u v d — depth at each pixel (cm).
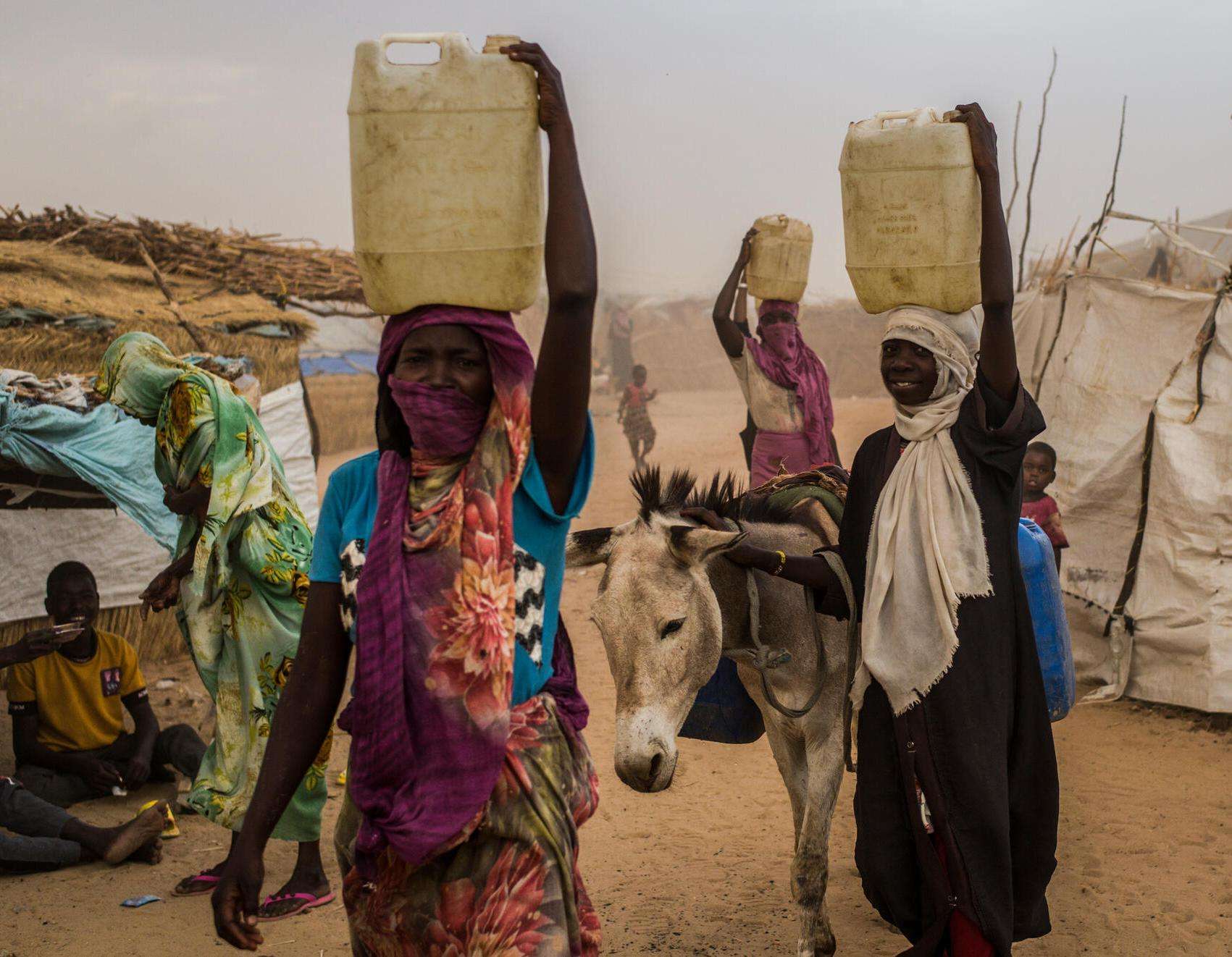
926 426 345
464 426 218
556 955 213
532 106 211
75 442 720
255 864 215
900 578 341
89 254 905
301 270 954
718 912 459
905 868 337
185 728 616
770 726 420
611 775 627
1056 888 471
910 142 326
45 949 436
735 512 398
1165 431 713
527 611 225
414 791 210
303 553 502
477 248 211
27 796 524
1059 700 442
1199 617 691
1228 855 497
